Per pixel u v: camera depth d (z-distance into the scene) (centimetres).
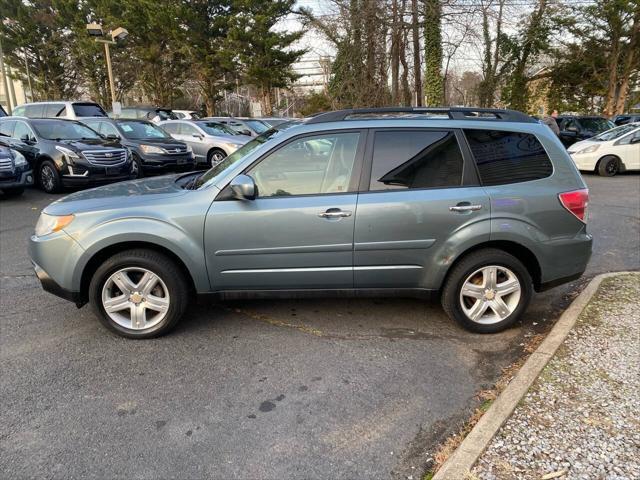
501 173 359
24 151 1062
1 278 507
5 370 325
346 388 304
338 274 358
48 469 234
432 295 367
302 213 346
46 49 3781
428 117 363
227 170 363
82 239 347
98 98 3700
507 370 325
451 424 268
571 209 364
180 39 2862
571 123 1788
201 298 366
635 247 602
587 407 266
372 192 350
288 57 2917
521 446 237
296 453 245
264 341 367
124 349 354
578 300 412
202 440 255
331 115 369
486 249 362
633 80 3025
